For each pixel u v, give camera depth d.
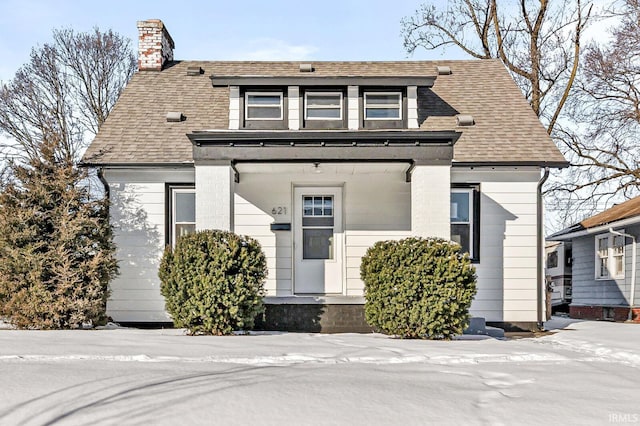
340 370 5.99
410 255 8.98
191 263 9.11
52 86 24.41
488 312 11.29
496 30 21.17
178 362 6.38
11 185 10.35
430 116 12.49
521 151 11.41
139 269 11.27
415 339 8.85
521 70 20.58
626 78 20.03
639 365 6.86
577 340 9.23
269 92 11.75
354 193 11.71
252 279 9.25
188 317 9.05
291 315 10.45
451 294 8.81
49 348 7.11
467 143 11.63
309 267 11.80
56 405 4.46
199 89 13.50
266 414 4.31
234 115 11.61
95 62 25.30
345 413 4.38
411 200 10.90
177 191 11.48
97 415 4.23
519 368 6.39
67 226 10.13
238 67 14.52
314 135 9.80
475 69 14.64
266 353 7.02
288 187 11.71
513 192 11.43
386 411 4.45
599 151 20.61
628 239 16.88
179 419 4.16
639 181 20.19
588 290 19.64
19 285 9.98
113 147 11.45
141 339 8.18
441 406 4.62
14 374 5.48
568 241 22.88
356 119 11.55
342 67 14.52
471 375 5.89
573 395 5.09
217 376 5.54
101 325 10.58
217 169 9.99
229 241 9.21
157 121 12.32
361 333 10.12
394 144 9.97
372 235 11.69
